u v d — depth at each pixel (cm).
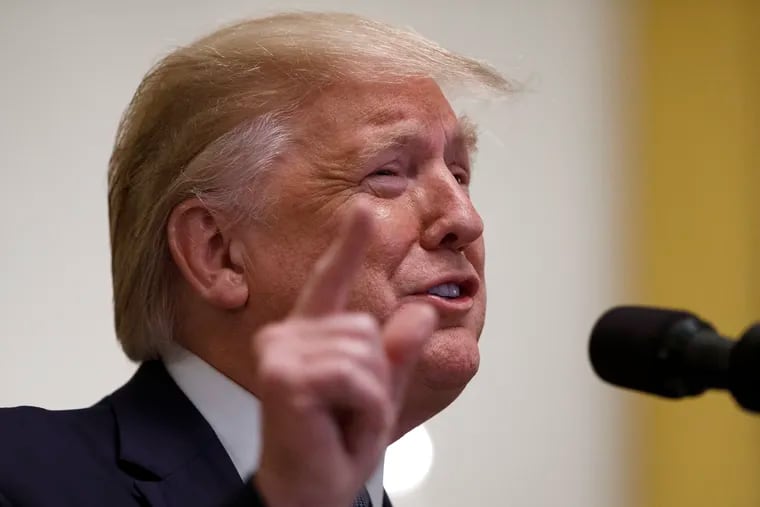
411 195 415
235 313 418
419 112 424
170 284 434
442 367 402
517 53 847
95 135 769
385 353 265
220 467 398
